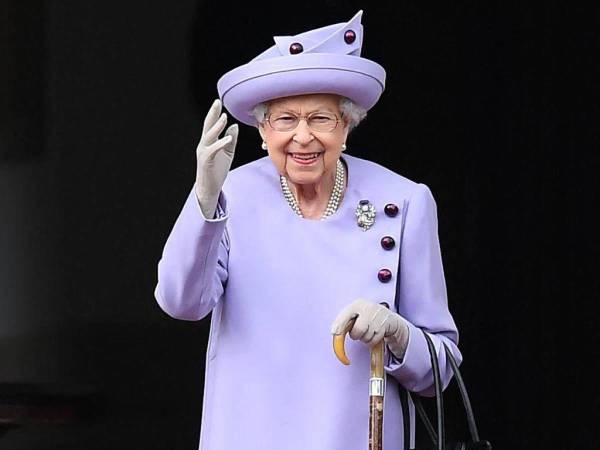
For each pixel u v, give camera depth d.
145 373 25.06
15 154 24.94
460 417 24.77
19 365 24.92
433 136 25.22
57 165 25.03
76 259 25.03
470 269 25.14
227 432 14.40
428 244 14.77
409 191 14.86
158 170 25.16
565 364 24.89
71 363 24.92
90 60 25.05
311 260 14.53
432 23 25.08
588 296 24.81
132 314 25.05
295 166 14.26
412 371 14.37
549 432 24.92
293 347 14.38
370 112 25.27
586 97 24.77
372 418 13.84
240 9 25.02
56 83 25.00
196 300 14.09
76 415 24.86
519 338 25.03
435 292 14.80
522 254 25.03
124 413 24.98
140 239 25.09
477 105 25.09
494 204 25.08
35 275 24.97
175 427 25.03
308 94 14.14
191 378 25.05
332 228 14.63
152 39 25.11
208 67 25.14
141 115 25.14
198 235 13.72
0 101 24.91
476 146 25.14
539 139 24.94
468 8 24.97
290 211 14.73
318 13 25.00
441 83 25.16
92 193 25.03
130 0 25.05
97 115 25.08
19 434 24.84
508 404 24.98
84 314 24.98
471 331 25.12
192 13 25.08
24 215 24.94
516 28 24.89
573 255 24.88
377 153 25.34
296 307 14.44
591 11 24.64
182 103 25.14
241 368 14.43
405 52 25.17
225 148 13.63
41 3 24.97
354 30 14.56
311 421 14.30
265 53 14.48
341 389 14.31
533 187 24.98
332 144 14.23
